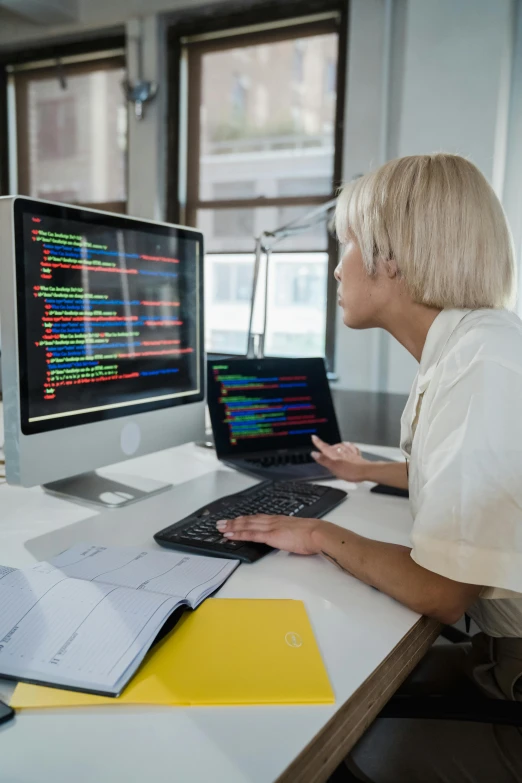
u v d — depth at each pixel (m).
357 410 2.04
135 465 1.30
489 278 0.79
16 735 0.46
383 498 1.11
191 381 1.27
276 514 0.96
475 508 0.66
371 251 0.84
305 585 0.73
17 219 0.87
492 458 0.66
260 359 1.40
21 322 0.89
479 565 0.65
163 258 1.18
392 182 0.81
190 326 1.26
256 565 0.79
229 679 0.53
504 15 2.88
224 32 3.95
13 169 4.94
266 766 0.44
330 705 0.51
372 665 0.57
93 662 0.53
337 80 3.62
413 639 0.64
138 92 3.97
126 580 0.69
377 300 0.87
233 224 4.15
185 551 0.82
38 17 4.24
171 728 0.48
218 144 4.12
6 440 0.92
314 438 1.25
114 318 1.07
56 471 0.98
